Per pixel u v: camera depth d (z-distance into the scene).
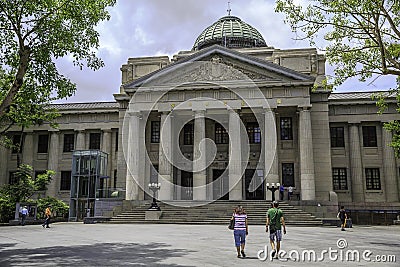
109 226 29.64
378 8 17.30
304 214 33.19
